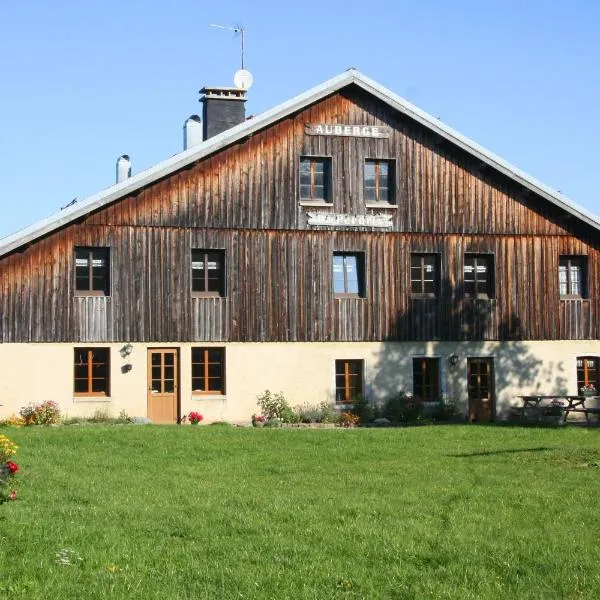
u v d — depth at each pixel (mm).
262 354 31781
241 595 11406
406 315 33219
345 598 11406
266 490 17672
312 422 31594
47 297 29859
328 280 32500
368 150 33000
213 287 31688
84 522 14664
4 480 16578
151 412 30828
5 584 11609
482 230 34000
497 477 19328
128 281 30609
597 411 31578
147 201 30859
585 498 17125
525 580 12297
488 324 34000
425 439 25344
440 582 12133
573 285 35219
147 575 12156
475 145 33531
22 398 29516
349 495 17219
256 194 31859
